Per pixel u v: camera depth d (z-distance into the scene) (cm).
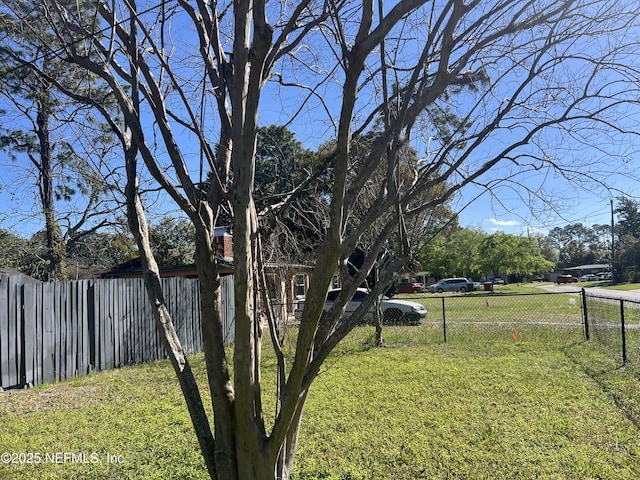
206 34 260
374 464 445
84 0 280
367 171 205
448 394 675
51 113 379
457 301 2686
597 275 6500
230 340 1220
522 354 966
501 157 231
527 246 4475
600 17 230
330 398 666
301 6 222
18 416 643
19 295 827
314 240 632
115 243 1745
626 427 517
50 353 873
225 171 245
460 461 446
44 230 1534
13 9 287
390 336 1276
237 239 189
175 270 1844
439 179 223
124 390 791
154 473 434
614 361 843
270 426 494
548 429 521
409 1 173
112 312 1022
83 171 453
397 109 233
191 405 221
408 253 216
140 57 240
